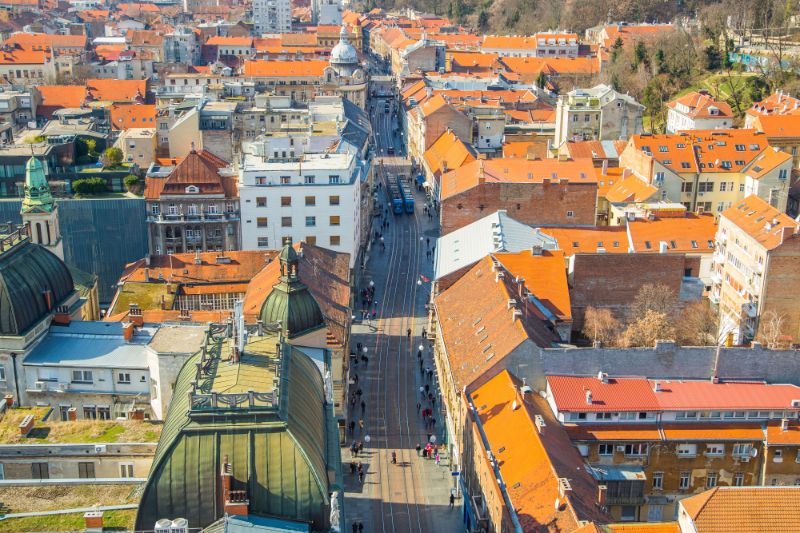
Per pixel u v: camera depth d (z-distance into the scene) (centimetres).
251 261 17200
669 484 12238
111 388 11538
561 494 9769
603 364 12738
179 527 7488
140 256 19650
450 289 16362
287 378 8775
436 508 12619
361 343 17775
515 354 12681
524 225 19038
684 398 12319
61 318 12281
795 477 12231
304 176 19462
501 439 11375
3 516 8244
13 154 19712
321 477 8031
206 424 7925
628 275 16638
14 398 11581
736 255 17762
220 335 9688
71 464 9506
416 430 14675
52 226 14750
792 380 12912
